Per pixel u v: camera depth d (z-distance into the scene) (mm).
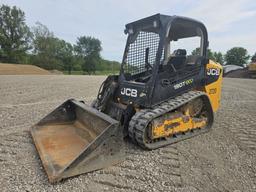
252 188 2471
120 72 4125
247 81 18719
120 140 2857
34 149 3217
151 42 3744
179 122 3746
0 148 3236
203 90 4238
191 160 3098
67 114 4145
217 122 5062
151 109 3402
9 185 2340
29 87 10320
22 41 50469
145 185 2457
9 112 5363
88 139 3361
